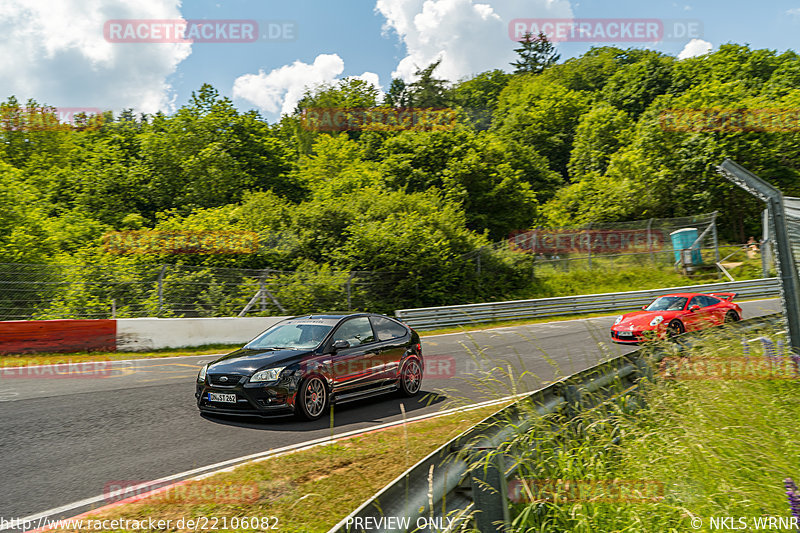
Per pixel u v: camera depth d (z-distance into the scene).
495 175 31.91
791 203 9.30
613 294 23.02
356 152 49.69
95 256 18.22
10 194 19.70
